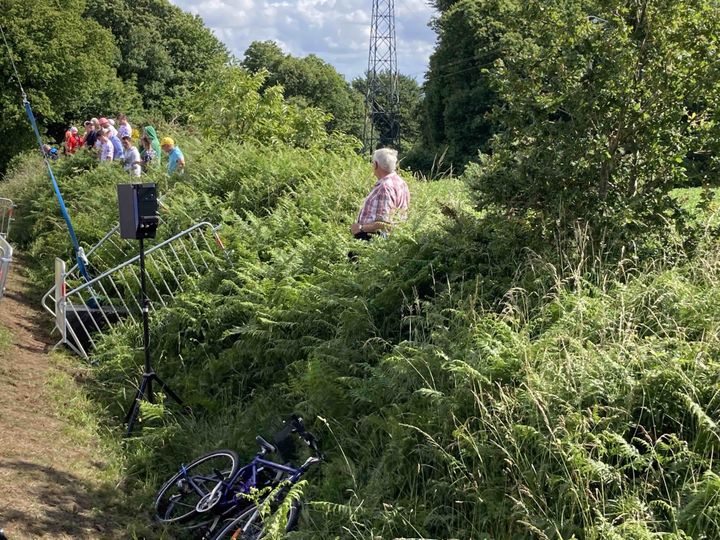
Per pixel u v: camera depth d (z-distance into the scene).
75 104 47.03
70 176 17.88
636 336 5.22
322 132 17.03
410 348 5.95
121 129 20.73
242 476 5.87
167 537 5.70
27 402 7.58
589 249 6.48
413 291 6.95
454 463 4.93
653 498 4.37
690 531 4.04
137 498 6.17
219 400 7.77
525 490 4.45
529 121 6.88
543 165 6.57
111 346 9.41
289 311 7.73
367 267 7.53
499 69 7.00
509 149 6.91
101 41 47.59
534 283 6.27
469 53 43.44
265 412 7.08
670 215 6.69
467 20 42.81
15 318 10.84
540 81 6.89
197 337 8.94
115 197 13.98
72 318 9.82
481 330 5.78
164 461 6.92
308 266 8.72
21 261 14.62
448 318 6.38
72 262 12.95
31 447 6.53
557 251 6.49
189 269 10.57
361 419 5.97
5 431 6.73
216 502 5.78
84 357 9.40
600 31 6.59
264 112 16.84
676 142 6.62
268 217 10.92
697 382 4.73
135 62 65.44
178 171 14.38
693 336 5.29
